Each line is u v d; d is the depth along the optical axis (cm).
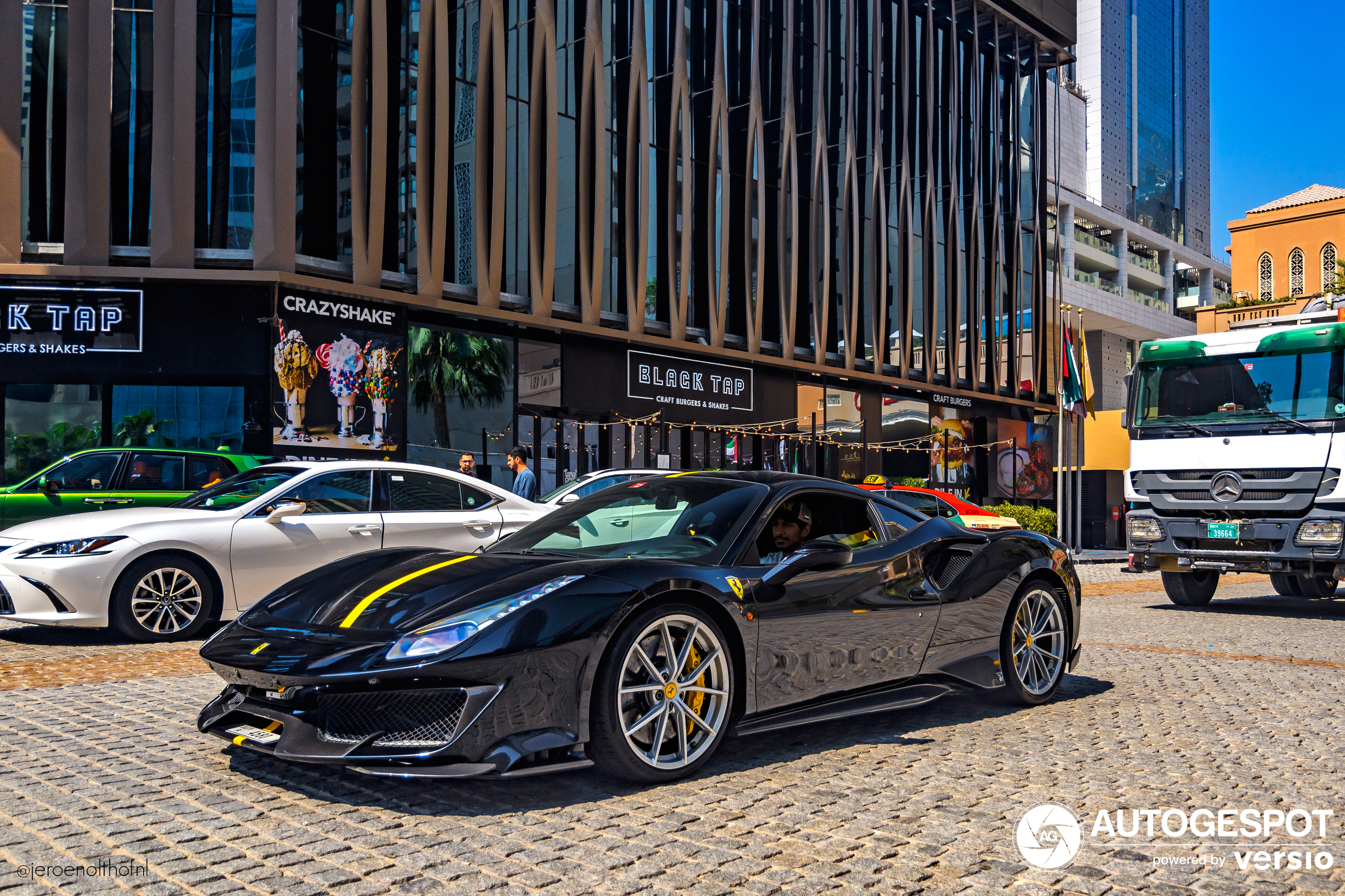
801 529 456
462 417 1873
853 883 276
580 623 349
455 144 1842
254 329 1594
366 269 1681
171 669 629
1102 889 276
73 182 1535
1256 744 446
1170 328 7281
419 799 349
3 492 967
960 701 542
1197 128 12912
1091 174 10944
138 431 1573
